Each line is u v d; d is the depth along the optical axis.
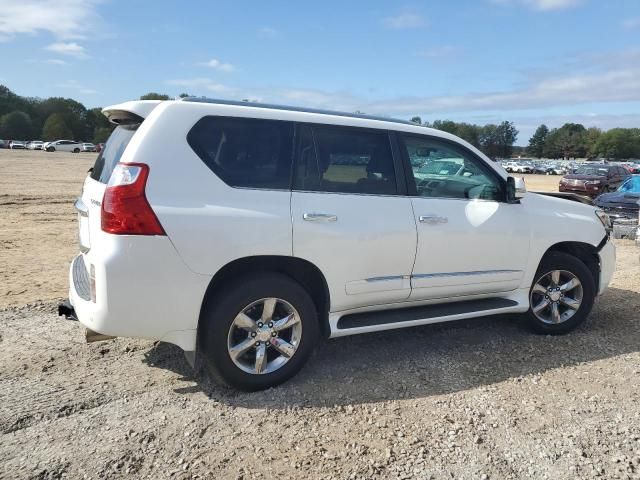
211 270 3.35
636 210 13.23
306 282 3.94
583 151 149.75
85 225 3.53
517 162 76.56
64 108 120.44
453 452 3.01
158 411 3.38
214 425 3.24
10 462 2.80
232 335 3.54
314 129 3.84
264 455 2.95
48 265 7.50
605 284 5.23
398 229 3.98
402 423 3.31
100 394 3.57
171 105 3.44
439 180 4.34
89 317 3.28
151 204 3.20
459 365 4.21
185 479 2.73
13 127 106.31
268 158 3.64
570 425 3.32
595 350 4.59
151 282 3.22
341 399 3.60
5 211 13.12
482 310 4.48
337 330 3.88
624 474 2.84
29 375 3.82
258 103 3.92
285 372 3.73
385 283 4.00
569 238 4.87
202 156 3.42
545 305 4.90
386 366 4.16
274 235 3.51
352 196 3.88
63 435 3.07
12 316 5.09
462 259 4.32
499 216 4.50
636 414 3.47
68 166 33.47
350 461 2.91
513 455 3.00
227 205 3.42
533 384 3.89
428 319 4.20
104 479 2.70
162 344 4.45
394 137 4.17
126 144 3.45
